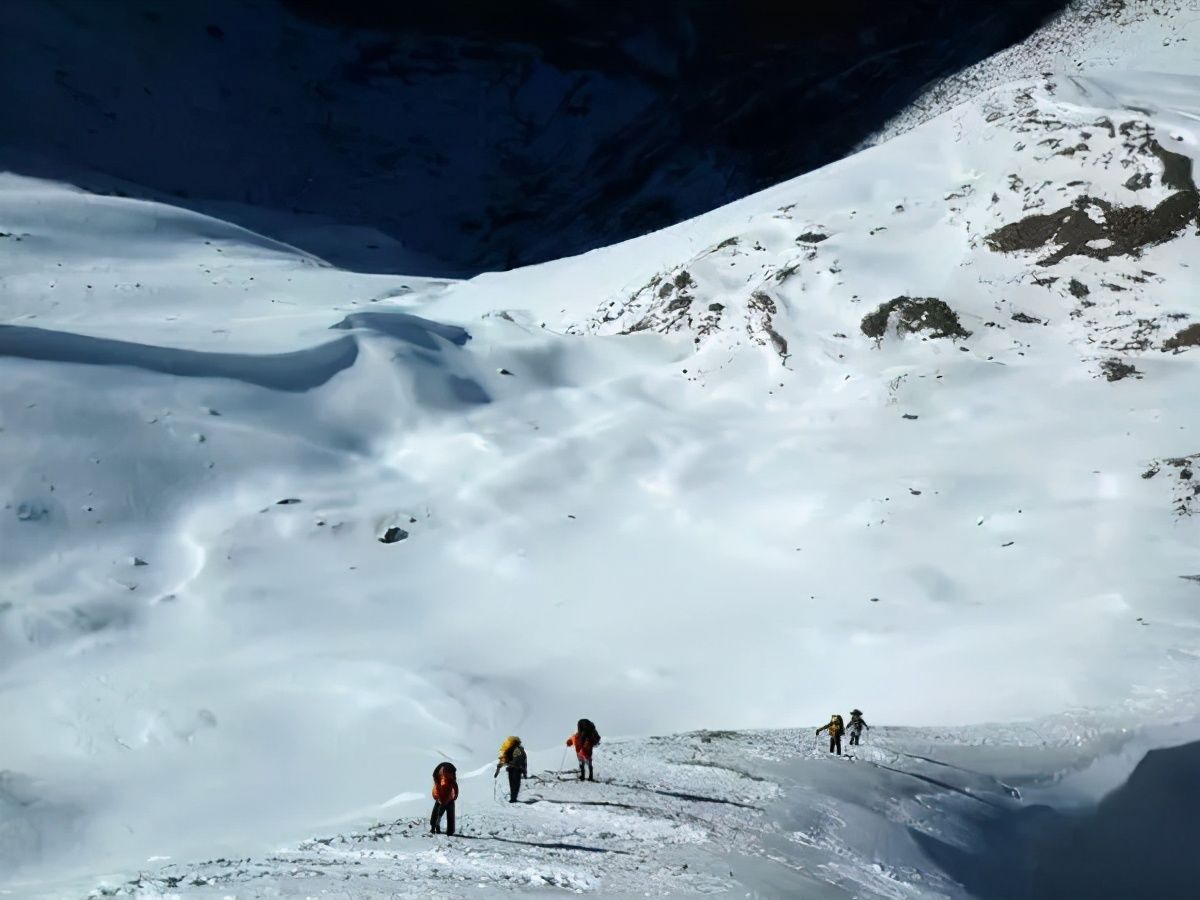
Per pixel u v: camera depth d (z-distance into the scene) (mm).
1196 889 11641
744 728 22172
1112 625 24312
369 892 7051
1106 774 15164
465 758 21203
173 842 17531
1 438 31750
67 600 27047
